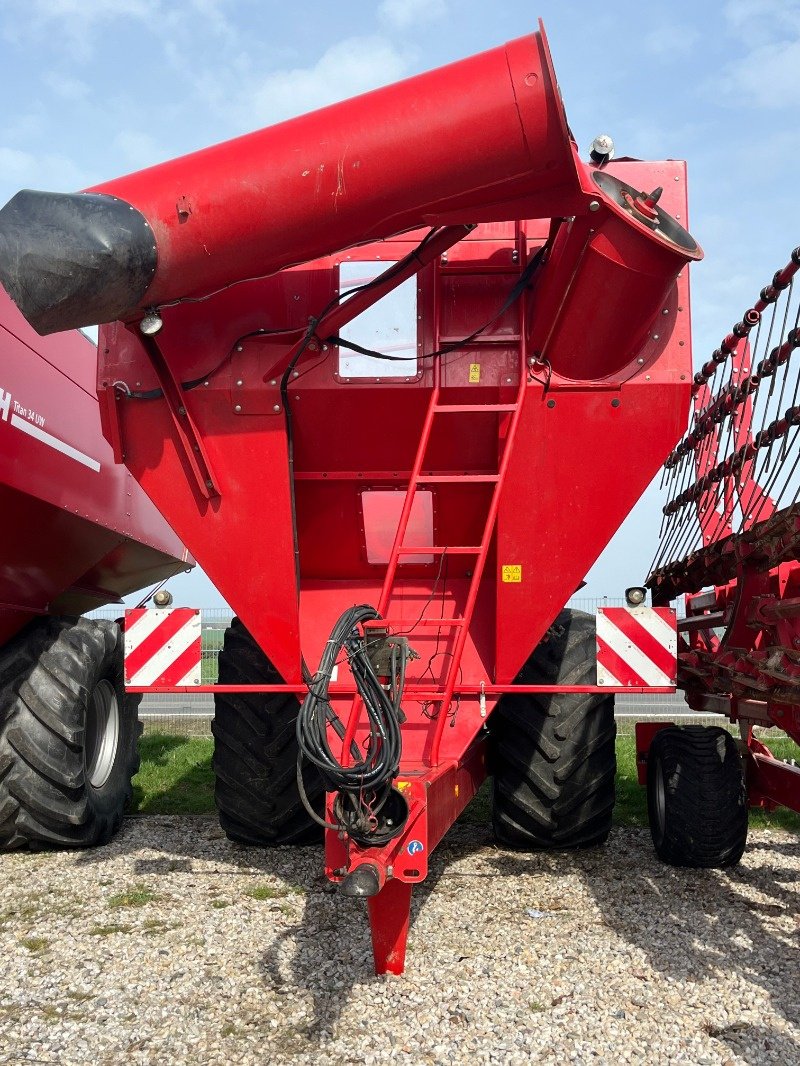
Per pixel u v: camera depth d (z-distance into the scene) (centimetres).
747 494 499
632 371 401
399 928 328
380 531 463
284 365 406
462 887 447
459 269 412
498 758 491
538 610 412
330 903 421
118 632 595
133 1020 298
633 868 483
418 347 412
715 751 482
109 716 589
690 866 482
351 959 347
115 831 573
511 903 420
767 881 458
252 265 354
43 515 494
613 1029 290
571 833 491
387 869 289
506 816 496
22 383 475
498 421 415
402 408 416
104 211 333
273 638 421
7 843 508
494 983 324
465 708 414
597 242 367
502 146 324
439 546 460
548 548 409
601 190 364
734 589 491
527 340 405
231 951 358
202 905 419
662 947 361
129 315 372
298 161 334
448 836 557
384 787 289
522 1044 280
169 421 418
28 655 512
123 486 648
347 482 440
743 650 420
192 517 420
